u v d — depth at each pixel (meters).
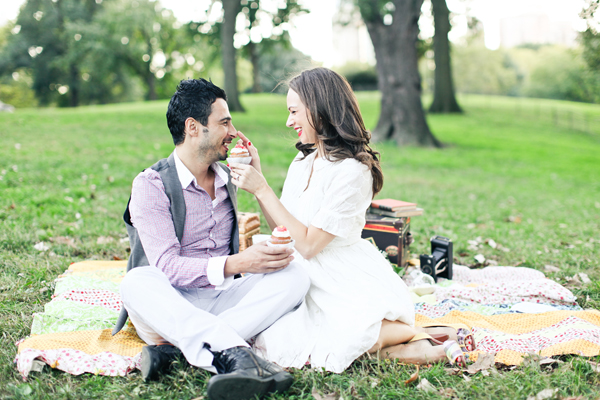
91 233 4.73
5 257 3.85
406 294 2.68
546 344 2.61
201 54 41.00
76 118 15.12
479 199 8.27
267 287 2.38
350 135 2.56
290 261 2.39
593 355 2.46
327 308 2.46
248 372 2.03
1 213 5.08
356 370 2.37
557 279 3.88
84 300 3.10
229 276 2.39
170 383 2.19
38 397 2.09
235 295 2.55
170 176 2.46
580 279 3.86
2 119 13.02
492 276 3.98
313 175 2.65
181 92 2.40
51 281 3.46
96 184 7.08
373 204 3.90
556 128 22.62
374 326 2.37
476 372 2.36
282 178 8.75
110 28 35.53
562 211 7.53
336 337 2.37
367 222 3.82
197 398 2.08
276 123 18.89
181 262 2.34
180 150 2.48
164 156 10.24
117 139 11.90
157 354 2.23
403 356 2.48
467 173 11.67
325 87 2.57
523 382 2.24
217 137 2.43
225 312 2.35
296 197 2.73
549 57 46.00
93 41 35.22
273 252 2.31
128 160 9.26
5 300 3.09
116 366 2.34
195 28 29.08
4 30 43.88
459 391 2.20
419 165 12.38
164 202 2.42
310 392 2.19
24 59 39.88
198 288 2.51
